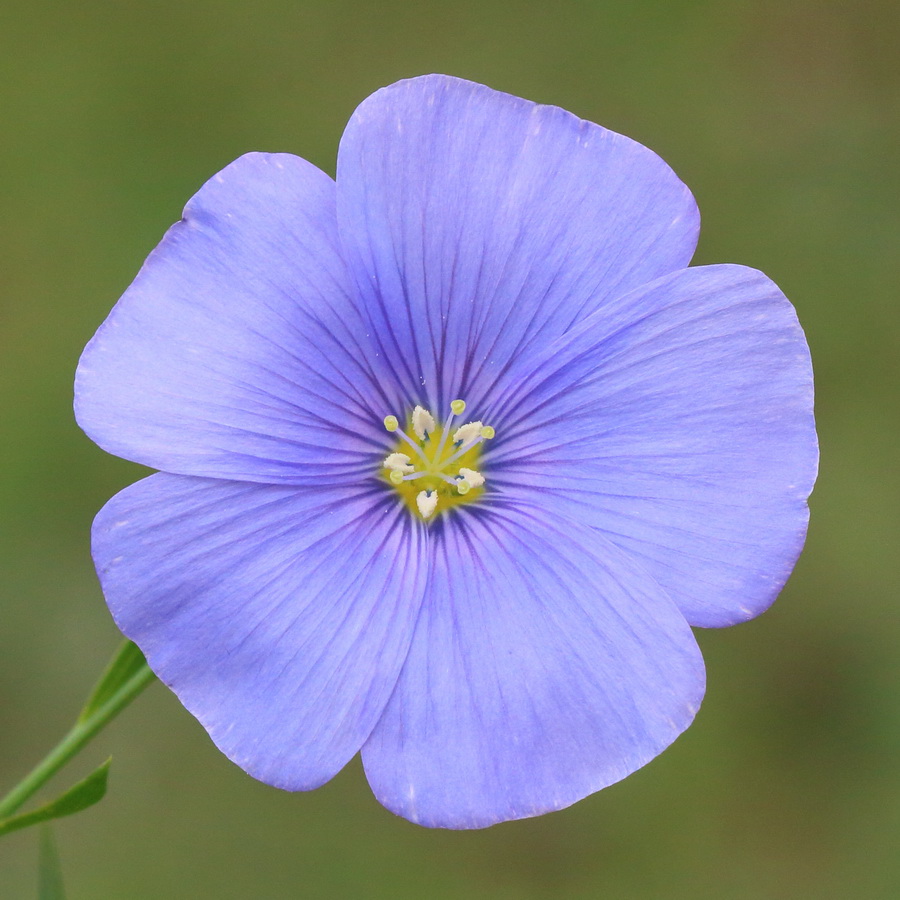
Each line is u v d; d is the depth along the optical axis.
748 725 0.21
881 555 0.21
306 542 0.16
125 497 0.16
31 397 0.21
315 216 0.16
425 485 0.17
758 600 0.16
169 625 0.16
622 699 0.16
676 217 0.16
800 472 0.16
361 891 0.20
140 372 0.16
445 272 0.16
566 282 0.16
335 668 0.16
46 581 0.20
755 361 0.16
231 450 0.16
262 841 0.20
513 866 0.21
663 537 0.16
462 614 0.16
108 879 0.20
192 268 0.16
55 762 0.17
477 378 0.17
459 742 0.16
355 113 0.16
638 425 0.16
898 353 0.22
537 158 0.16
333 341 0.16
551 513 0.16
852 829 0.21
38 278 0.22
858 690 0.21
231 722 0.16
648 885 0.21
